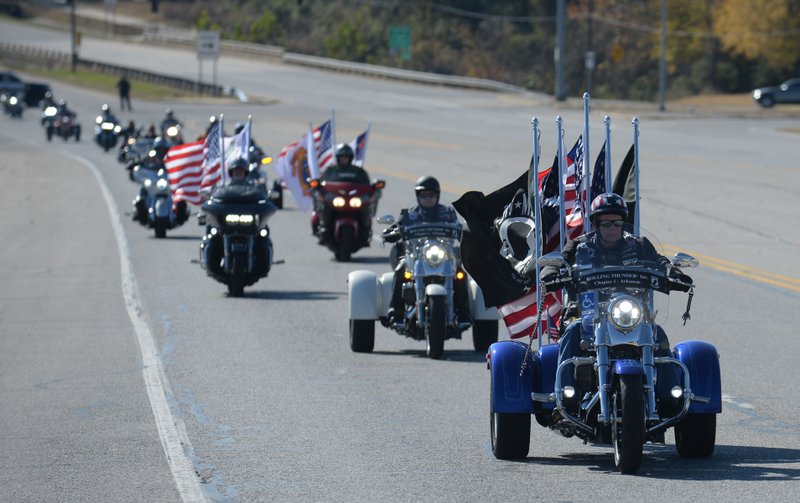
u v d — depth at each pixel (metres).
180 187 92.12
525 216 36.53
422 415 40.38
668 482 30.38
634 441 30.02
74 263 88.81
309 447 35.88
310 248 93.69
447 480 31.36
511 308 37.03
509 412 32.97
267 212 68.69
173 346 55.34
